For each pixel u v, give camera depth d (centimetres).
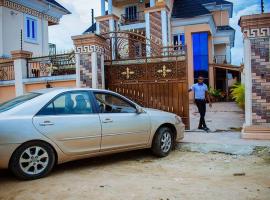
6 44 1730
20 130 506
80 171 583
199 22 2300
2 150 491
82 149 574
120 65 1012
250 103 795
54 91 575
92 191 465
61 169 597
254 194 439
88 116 585
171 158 688
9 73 1211
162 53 973
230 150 717
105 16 1972
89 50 993
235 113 1519
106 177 541
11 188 484
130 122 639
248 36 784
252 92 792
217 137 832
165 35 1917
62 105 568
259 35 775
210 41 2506
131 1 2716
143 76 980
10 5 1762
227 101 2567
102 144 598
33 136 517
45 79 1095
